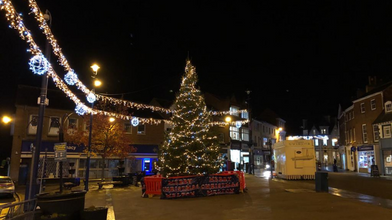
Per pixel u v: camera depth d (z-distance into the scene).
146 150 31.41
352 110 41.38
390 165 31.05
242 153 45.78
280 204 10.75
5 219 6.51
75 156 26.66
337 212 9.16
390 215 8.67
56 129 26.27
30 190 8.84
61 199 7.20
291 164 22.09
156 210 10.19
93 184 22.77
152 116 33.44
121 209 10.50
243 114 48.06
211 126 15.63
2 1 6.01
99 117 24.89
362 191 15.71
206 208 10.30
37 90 27.55
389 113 32.00
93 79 17.78
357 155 37.88
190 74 15.57
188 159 14.10
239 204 10.94
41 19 7.82
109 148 24.50
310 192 14.07
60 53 9.70
